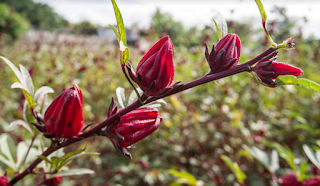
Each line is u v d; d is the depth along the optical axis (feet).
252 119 18.85
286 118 20.74
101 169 17.89
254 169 16.90
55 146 3.90
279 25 23.71
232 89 19.39
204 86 19.63
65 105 3.67
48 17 176.86
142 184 17.37
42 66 25.67
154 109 4.05
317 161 7.13
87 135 3.86
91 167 17.99
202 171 17.26
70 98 3.69
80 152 3.91
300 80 3.44
